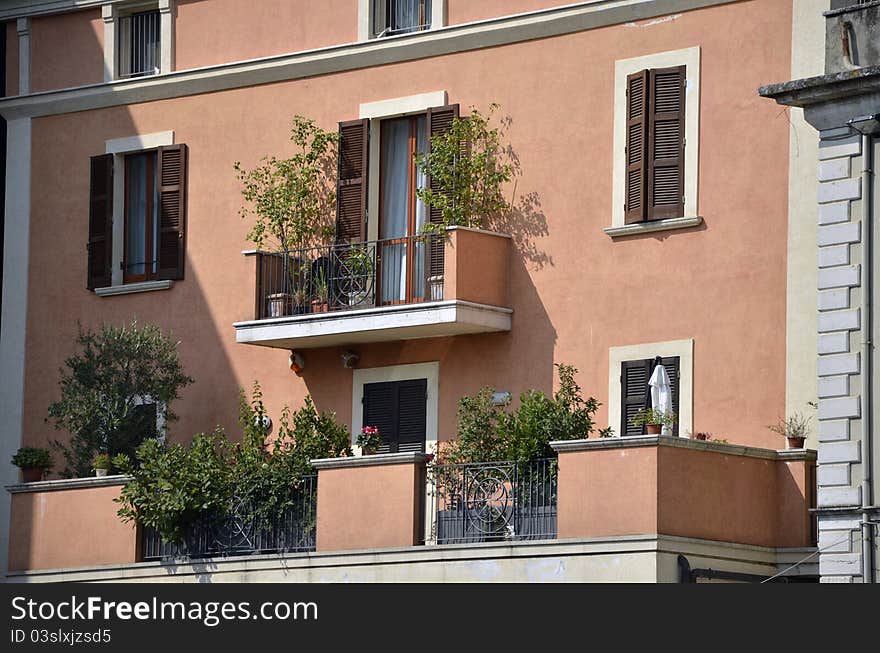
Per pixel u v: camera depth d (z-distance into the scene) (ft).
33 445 102.01
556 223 89.15
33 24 104.73
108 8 102.42
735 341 84.07
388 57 94.27
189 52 100.58
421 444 91.71
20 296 103.60
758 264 83.97
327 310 92.99
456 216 90.43
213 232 98.94
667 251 86.28
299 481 87.71
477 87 91.91
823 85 77.20
